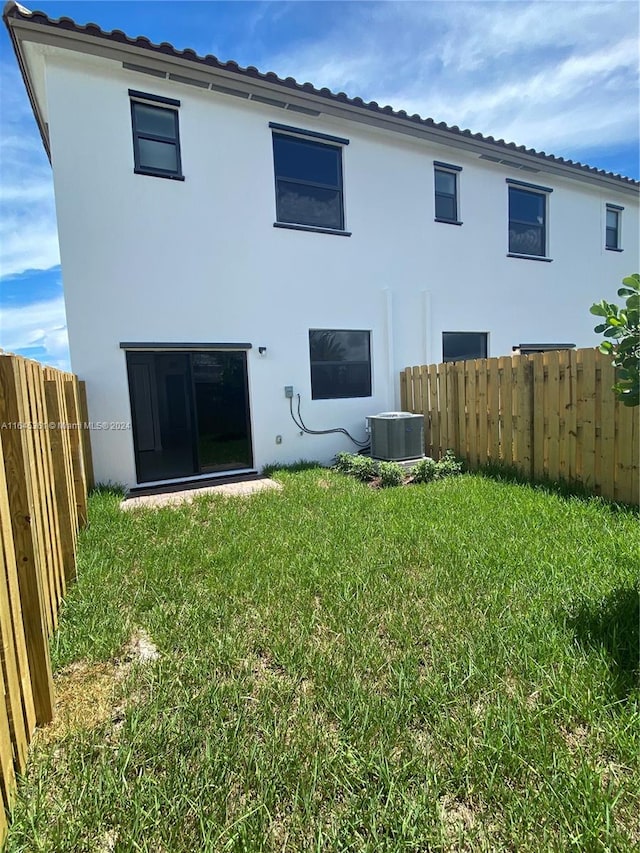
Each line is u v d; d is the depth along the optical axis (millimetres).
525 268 10312
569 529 3918
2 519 1650
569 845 1388
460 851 1384
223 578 3268
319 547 3795
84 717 1982
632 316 2631
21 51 5805
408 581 3117
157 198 6582
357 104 7438
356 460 7074
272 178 7398
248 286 7301
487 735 1762
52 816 1515
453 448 7176
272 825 1467
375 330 8531
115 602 2982
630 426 4609
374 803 1513
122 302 6441
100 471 6418
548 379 5523
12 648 1666
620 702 1914
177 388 7059
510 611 2670
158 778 1647
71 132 6059
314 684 2111
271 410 7617
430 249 9031
